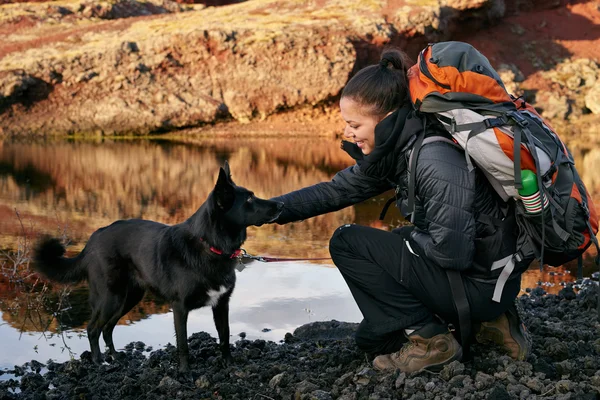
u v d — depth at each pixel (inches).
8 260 269.3
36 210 378.6
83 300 223.1
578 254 124.8
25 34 989.2
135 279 170.9
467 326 129.8
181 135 866.8
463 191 118.6
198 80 902.4
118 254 170.7
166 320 204.2
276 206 152.5
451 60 117.8
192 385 146.4
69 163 591.5
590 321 173.2
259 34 895.1
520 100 129.3
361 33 908.0
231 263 159.6
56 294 228.5
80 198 420.8
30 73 866.8
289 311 210.4
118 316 174.7
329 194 152.5
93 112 864.3
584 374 131.3
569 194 117.3
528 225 123.6
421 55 124.2
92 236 177.3
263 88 891.4
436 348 133.3
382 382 129.9
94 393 143.7
